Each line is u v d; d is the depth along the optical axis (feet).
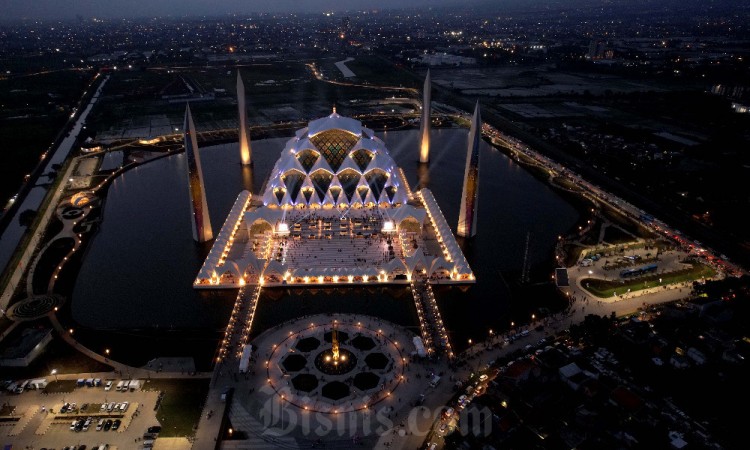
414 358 385.91
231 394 350.43
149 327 426.92
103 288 484.74
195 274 510.58
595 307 456.86
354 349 393.91
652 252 558.56
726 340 401.70
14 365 375.04
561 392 348.18
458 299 471.21
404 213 586.86
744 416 340.59
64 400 345.72
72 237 593.42
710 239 599.98
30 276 505.66
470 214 582.76
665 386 365.81
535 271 520.42
